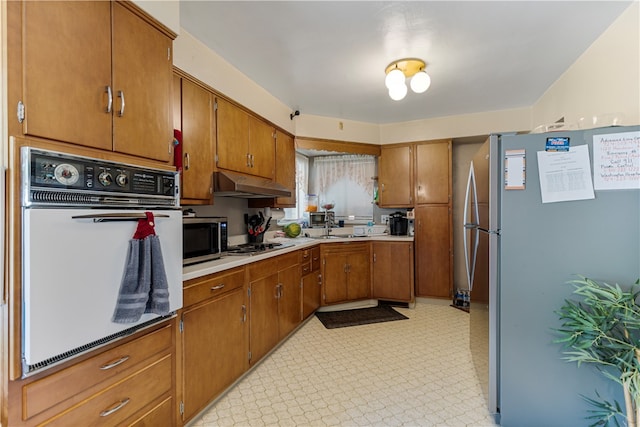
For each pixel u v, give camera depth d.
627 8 1.82
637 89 1.77
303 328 3.21
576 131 1.61
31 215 0.90
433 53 2.34
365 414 1.82
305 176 4.49
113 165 1.18
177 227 1.47
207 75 2.23
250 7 1.79
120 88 1.23
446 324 3.30
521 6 1.80
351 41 2.17
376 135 4.23
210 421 1.75
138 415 1.30
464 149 4.18
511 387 1.71
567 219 1.62
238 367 2.10
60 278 0.97
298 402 1.93
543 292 1.66
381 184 4.27
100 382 1.14
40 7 0.96
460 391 2.04
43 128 0.96
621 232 1.55
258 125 2.94
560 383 1.63
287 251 2.85
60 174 0.99
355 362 2.46
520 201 1.69
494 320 1.75
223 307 1.95
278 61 2.46
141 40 1.33
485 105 3.52
